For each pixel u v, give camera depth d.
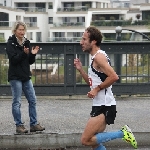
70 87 17.23
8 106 15.47
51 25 112.50
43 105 15.82
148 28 98.06
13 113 11.14
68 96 17.33
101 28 102.62
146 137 11.28
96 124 8.62
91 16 109.19
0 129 11.77
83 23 106.94
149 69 17.27
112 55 17.17
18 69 10.93
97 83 8.62
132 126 12.07
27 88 11.18
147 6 105.12
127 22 100.31
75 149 11.02
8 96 17.08
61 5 114.75
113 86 17.36
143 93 17.41
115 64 17.25
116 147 11.08
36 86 17.17
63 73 17.16
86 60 16.89
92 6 114.81
